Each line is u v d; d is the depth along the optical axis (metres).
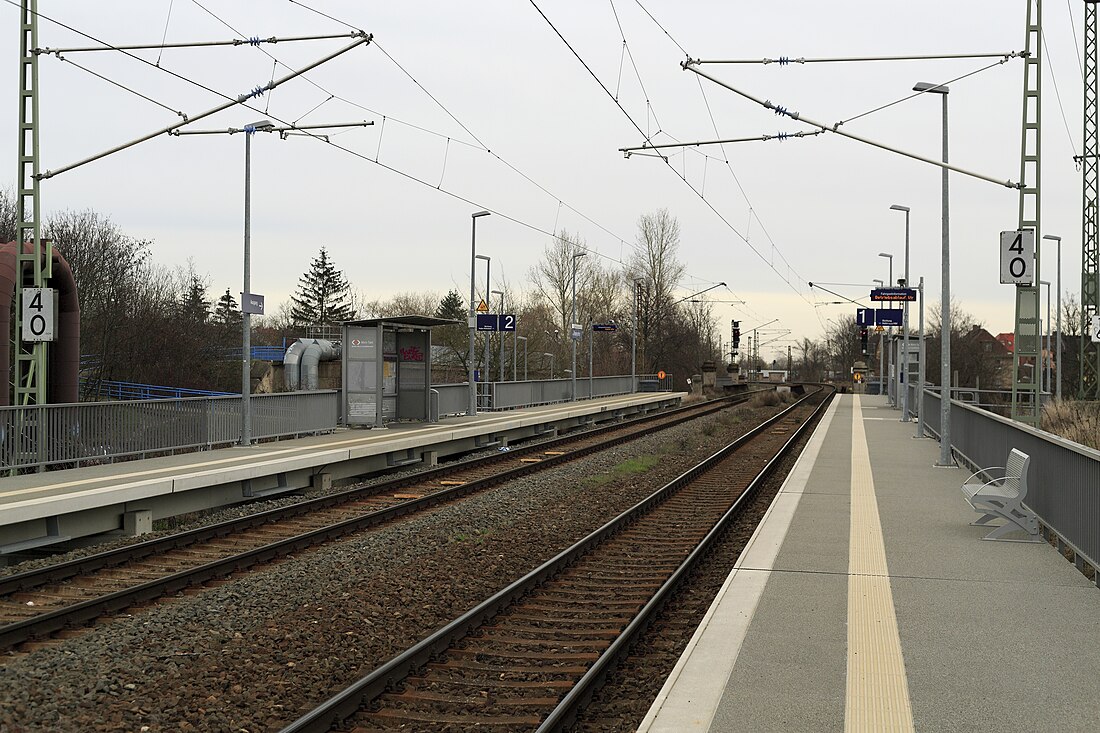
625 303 85.75
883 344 68.56
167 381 46.84
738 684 6.54
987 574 9.98
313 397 24.69
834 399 62.81
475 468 22.69
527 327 71.50
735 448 28.14
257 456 19.09
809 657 7.14
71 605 9.26
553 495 18.12
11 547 12.59
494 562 12.07
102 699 6.90
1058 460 11.14
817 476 18.92
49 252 21.34
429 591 10.41
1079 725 5.80
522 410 39.78
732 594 9.10
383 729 6.44
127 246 49.38
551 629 8.95
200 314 51.84
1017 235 19.17
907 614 8.39
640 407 50.31
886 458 22.73
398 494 18.27
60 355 23.89
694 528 14.57
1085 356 42.47
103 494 13.86
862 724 5.81
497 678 7.53
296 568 11.34
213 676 7.46
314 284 102.25
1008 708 6.09
